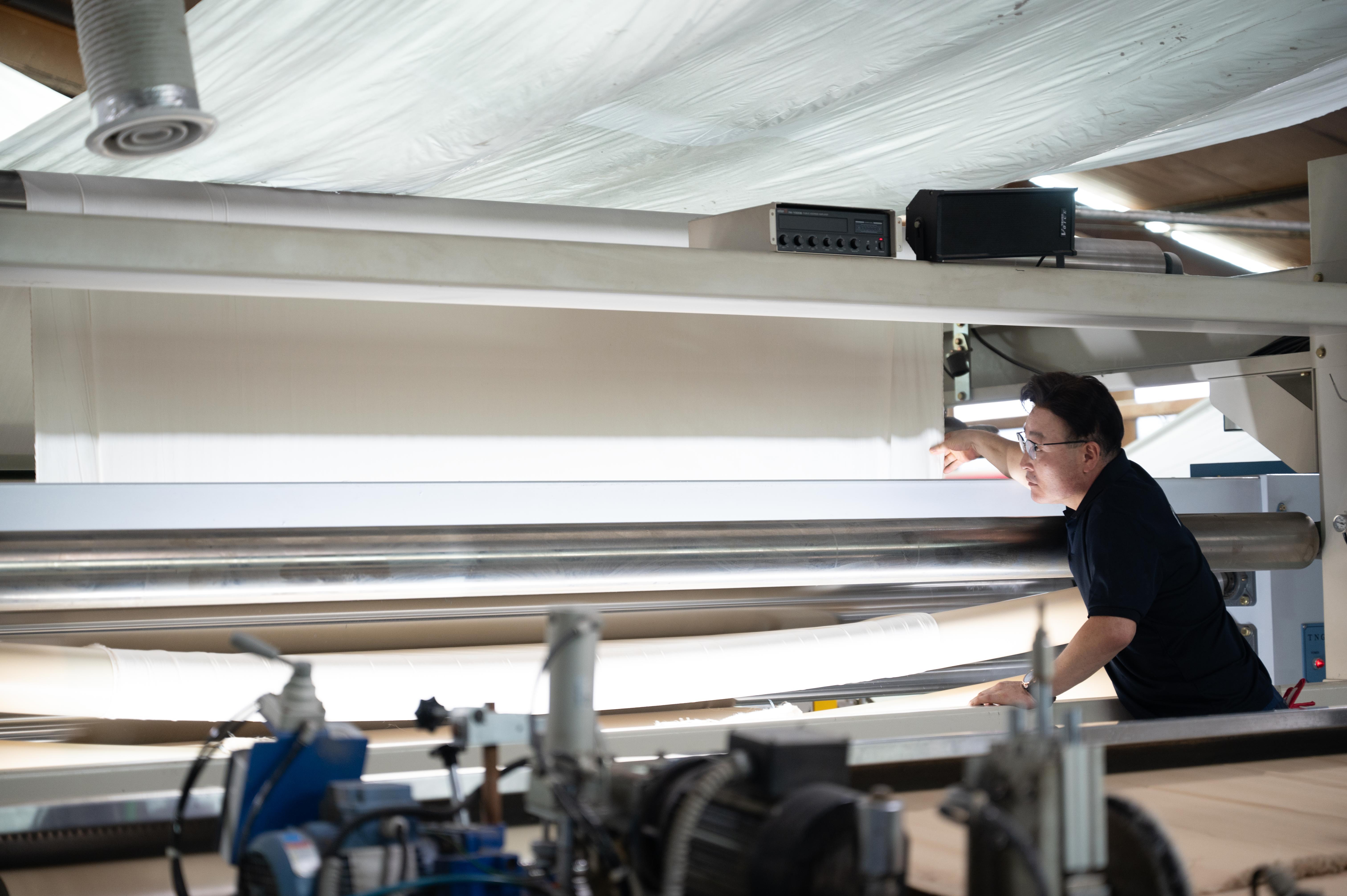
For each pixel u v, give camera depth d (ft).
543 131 7.30
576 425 7.24
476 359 7.00
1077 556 6.70
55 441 6.15
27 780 4.01
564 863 2.38
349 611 6.13
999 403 11.28
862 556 6.48
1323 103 8.96
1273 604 8.04
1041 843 2.08
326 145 6.87
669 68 6.48
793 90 7.14
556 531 5.91
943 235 6.02
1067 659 6.28
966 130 8.19
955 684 7.66
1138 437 21.30
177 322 6.39
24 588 4.91
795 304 5.78
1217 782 4.27
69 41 8.49
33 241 4.42
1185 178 16.57
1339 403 7.75
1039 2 6.13
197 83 6.15
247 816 2.72
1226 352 9.07
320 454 6.70
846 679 6.82
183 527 5.49
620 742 5.12
